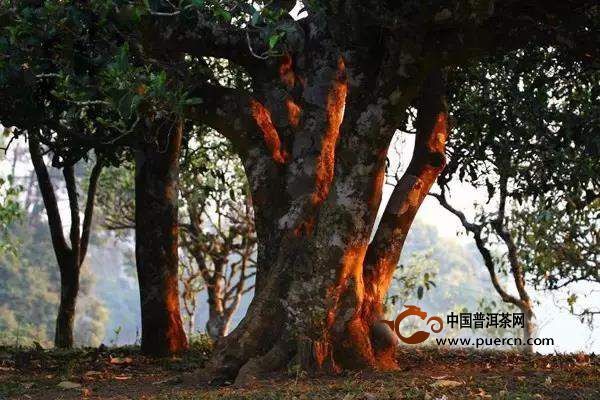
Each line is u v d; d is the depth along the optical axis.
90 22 10.77
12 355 15.88
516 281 21.77
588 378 10.75
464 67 15.55
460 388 9.79
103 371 13.34
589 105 14.29
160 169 16.22
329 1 10.70
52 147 15.41
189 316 29.70
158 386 11.08
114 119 14.07
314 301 10.91
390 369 11.32
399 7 10.48
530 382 10.21
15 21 11.16
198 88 12.17
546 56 13.84
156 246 16.25
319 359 10.80
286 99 12.28
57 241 21.36
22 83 12.50
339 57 12.34
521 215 21.73
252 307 11.22
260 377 10.70
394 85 10.82
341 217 10.96
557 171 15.44
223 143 23.62
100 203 33.09
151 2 10.11
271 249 11.86
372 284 11.66
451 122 15.53
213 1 9.66
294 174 11.94
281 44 12.16
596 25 11.17
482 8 10.06
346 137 11.02
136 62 12.87
